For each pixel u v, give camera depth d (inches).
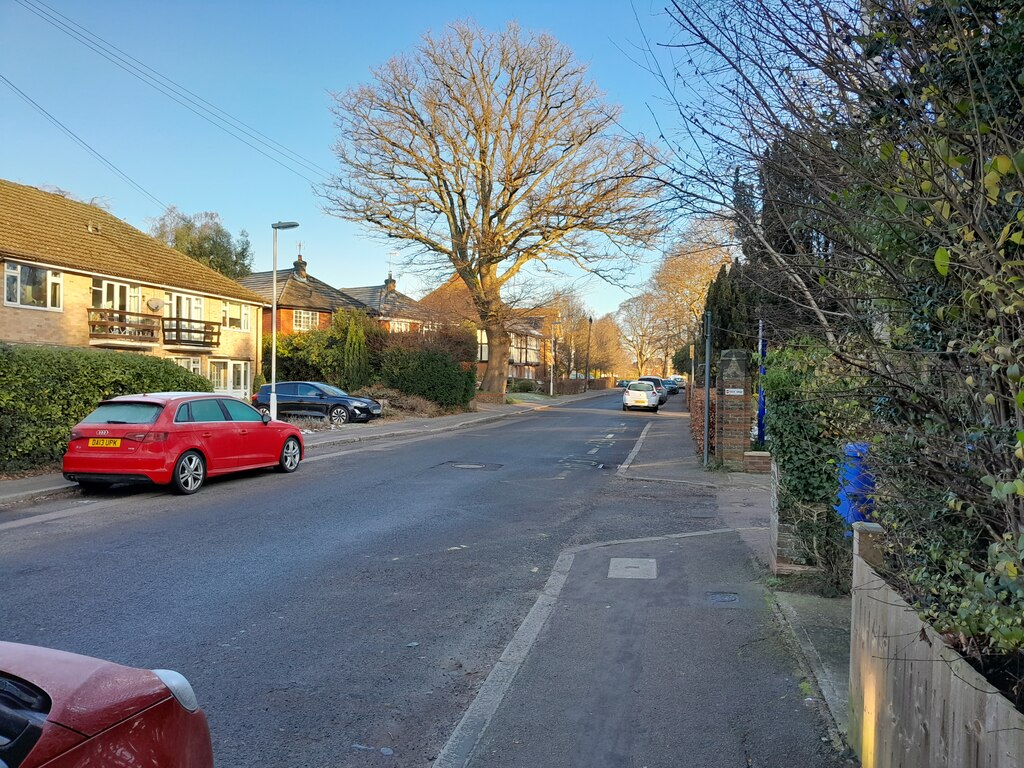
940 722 96.6
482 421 1194.6
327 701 171.0
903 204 95.4
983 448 105.4
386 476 534.6
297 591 254.5
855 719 138.6
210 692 174.2
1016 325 91.4
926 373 119.7
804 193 119.8
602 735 151.6
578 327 2844.5
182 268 1358.3
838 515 245.1
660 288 1672.0
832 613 220.7
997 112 93.7
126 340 1159.6
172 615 226.5
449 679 184.7
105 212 1343.5
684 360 1923.0
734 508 415.2
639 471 565.9
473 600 247.9
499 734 152.6
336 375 1363.2
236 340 1464.1
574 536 346.0
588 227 1248.2
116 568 277.6
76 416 524.7
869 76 105.7
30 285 1026.7
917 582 123.1
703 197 128.4
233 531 344.2
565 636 209.8
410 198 1332.4
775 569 257.9
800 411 243.6
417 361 1283.2
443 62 1288.1
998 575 98.7
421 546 323.0
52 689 88.7
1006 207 91.7
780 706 162.1
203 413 472.7
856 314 122.7
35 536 329.4
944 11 97.4
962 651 110.0
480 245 1392.7
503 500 441.7
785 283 145.9
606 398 2353.6
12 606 231.6
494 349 1706.4
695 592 250.4
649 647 199.8
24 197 1147.9
